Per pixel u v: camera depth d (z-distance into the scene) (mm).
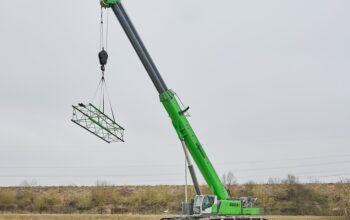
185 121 32906
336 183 96750
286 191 90375
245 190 92562
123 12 31234
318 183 97812
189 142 32844
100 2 30656
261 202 86625
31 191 99562
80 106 29500
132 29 31516
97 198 92625
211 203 32781
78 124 29641
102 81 30703
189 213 33438
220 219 33094
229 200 33344
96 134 30297
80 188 102125
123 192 99438
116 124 31016
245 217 33781
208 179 33469
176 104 32781
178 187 101812
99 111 30047
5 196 90875
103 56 30734
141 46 31781
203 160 33156
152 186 104188
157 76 32406
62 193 98750
